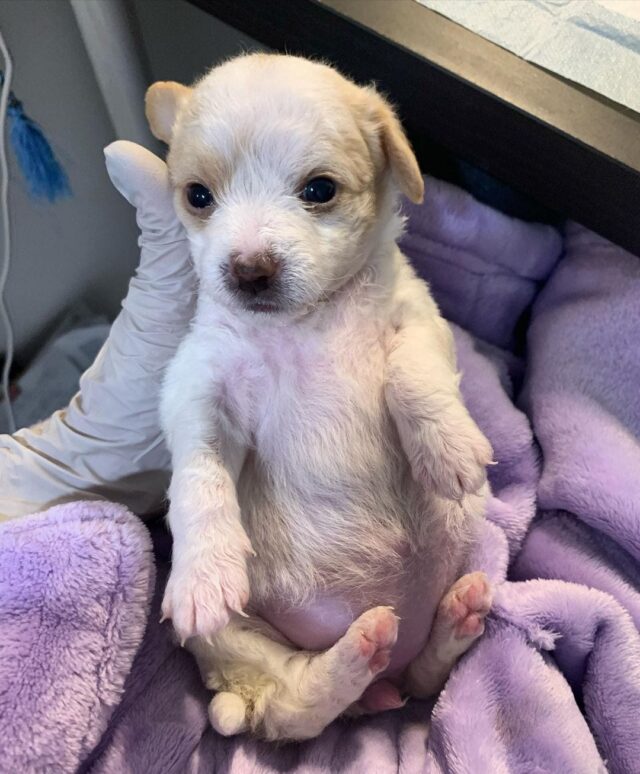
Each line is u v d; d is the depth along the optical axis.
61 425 0.20
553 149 0.17
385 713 0.19
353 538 0.17
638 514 0.19
